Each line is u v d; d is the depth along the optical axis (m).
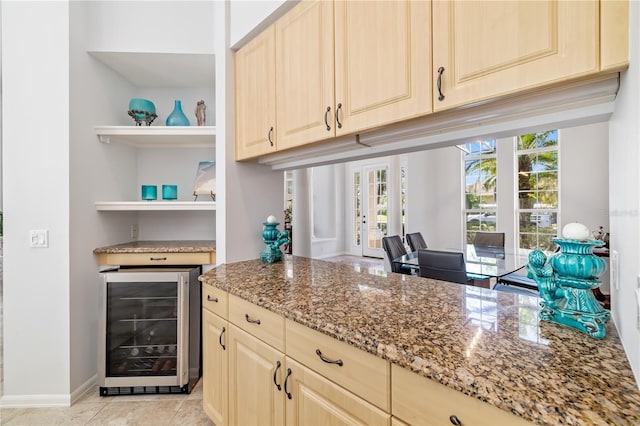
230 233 2.02
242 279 1.58
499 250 3.60
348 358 0.92
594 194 3.94
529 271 0.99
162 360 2.11
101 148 2.26
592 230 3.94
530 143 4.50
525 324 0.94
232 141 2.00
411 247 3.89
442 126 1.18
